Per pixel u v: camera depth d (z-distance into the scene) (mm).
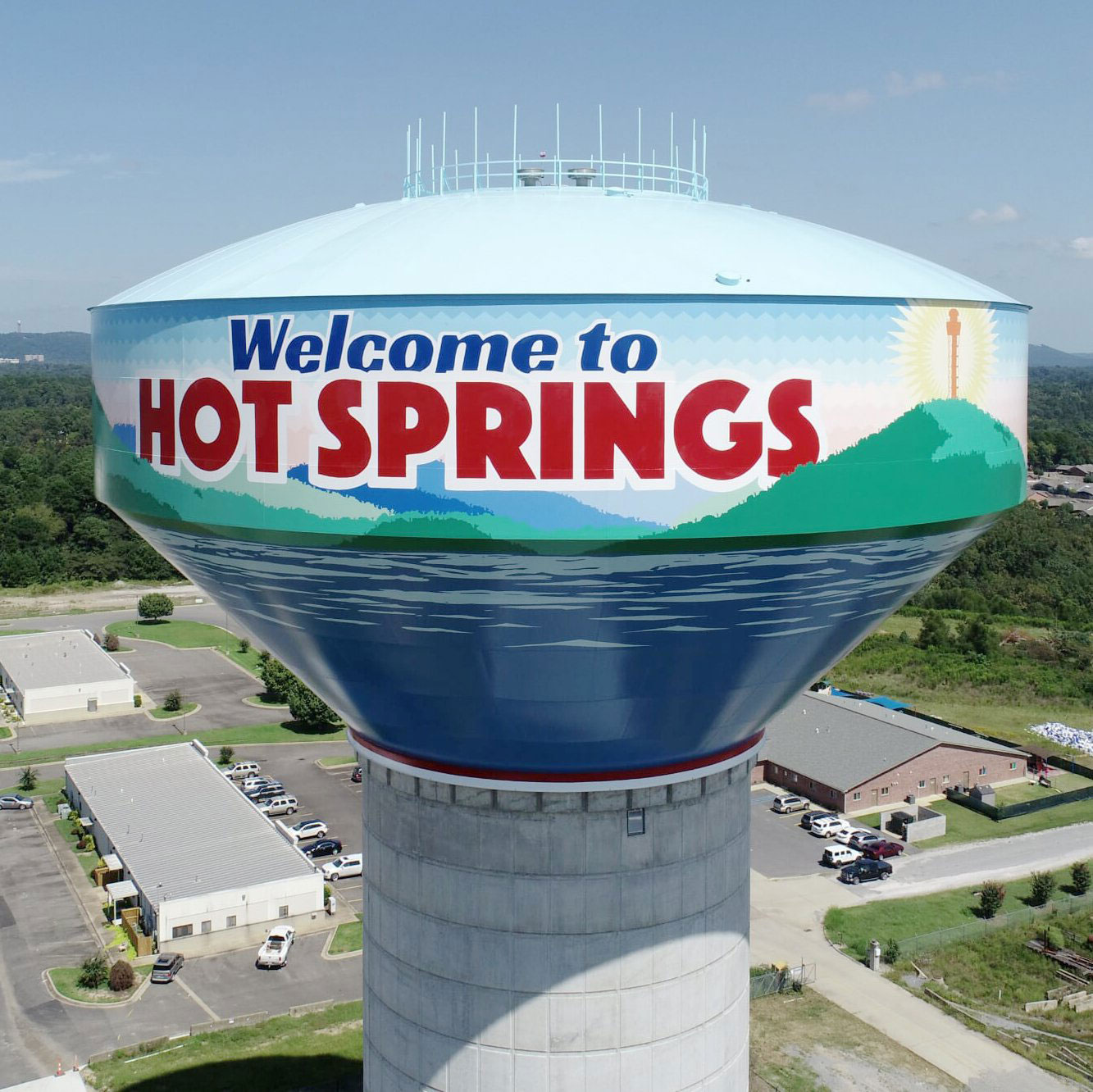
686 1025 22828
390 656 18641
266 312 16875
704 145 24531
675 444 15992
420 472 16172
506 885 21719
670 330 15836
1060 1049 38875
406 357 16062
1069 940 46344
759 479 16328
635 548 16234
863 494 17016
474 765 21125
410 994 22984
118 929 46562
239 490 17469
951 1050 38469
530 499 15977
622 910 21844
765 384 16234
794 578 17453
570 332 15734
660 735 20141
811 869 52750
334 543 16859
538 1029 22078
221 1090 35469
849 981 42844
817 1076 36688
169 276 21406
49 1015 40219
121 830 52625
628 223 19281
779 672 19719
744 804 23781
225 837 51844
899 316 17000
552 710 19078
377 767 23141
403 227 19516
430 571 16844
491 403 15891
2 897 49375
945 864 53531
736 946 23922
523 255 17516
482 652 17953
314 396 16625
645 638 17703
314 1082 35906
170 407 18266
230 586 19500
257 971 43625
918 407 17344
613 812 21500
